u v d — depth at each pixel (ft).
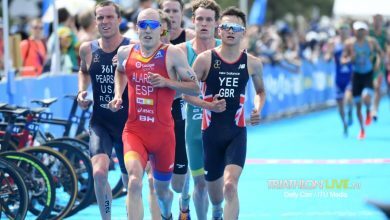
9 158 62.75
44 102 71.61
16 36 104.88
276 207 71.51
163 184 55.36
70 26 109.91
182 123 59.41
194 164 59.57
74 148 68.95
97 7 58.03
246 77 55.31
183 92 52.70
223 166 56.03
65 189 66.03
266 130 140.56
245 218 67.10
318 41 207.92
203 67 55.16
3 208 60.75
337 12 215.10
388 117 166.09
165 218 58.03
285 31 183.42
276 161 101.14
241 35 54.75
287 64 164.66
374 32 137.18
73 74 98.27
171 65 52.85
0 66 108.27
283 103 162.40
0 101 78.43
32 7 147.43
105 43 58.49
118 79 55.98
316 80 185.06
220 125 54.95
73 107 76.54
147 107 53.16
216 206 57.11
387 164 96.99
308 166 95.96
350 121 132.26
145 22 52.34
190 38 65.31
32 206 63.36
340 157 104.17
